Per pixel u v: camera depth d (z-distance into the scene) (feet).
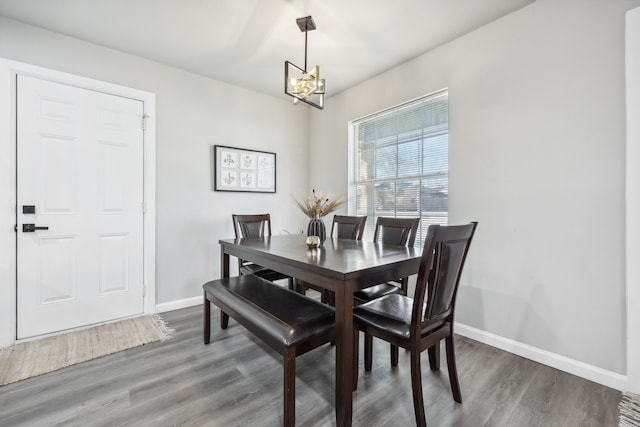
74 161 7.75
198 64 9.31
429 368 6.10
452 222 7.98
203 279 10.21
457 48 7.83
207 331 7.11
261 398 5.12
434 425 4.47
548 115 6.22
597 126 5.60
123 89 8.51
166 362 6.28
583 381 5.65
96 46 8.10
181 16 6.91
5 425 4.46
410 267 5.33
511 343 6.79
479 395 5.20
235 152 10.94
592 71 5.65
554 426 4.49
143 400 5.04
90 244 8.02
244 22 7.15
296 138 12.89
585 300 5.79
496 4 6.49
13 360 6.27
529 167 6.50
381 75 9.98
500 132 6.98
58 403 4.95
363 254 5.72
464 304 7.69
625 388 5.31
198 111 10.06
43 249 7.36
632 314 5.23
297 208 12.89
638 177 5.13
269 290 6.36
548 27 6.19
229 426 4.46
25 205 7.11
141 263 8.87
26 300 7.14
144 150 8.92
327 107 12.31
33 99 7.21
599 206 5.61
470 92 7.56
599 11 5.55
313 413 4.75
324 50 8.46
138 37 7.79
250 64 9.31
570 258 5.96
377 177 10.61
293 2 6.44
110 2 6.42
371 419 4.60
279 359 6.45
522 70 6.59
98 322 8.14
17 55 7.04
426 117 9.00
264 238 8.73
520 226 6.66
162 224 9.31
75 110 7.77
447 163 8.46
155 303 9.15
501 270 6.98
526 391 5.33
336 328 4.37
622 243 5.38
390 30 7.48
